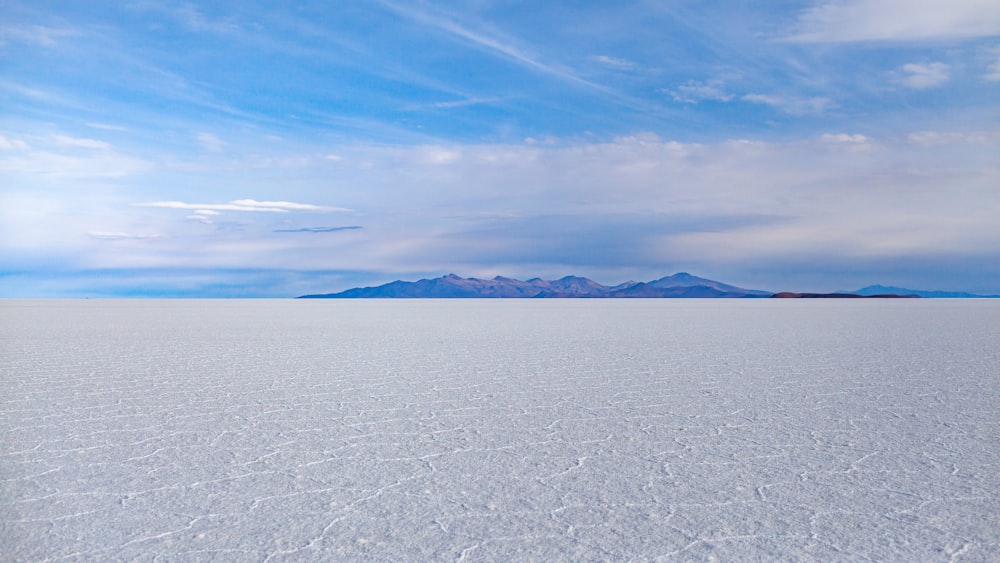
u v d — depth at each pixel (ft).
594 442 19.63
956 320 86.94
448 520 13.30
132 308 149.89
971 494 14.85
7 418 22.89
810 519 13.35
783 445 19.25
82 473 16.48
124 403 25.63
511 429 21.31
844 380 31.60
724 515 13.57
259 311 130.62
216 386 29.78
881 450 18.65
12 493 14.96
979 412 24.03
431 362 38.60
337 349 46.50
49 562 11.38
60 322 81.71
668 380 31.58
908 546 12.05
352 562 11.35
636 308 156.04
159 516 13.52
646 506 14.11
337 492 15.03
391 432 20.88
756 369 35.42
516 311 132.87
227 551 11.80
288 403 25.71
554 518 13.41
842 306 172.04
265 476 16.24
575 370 35.06
